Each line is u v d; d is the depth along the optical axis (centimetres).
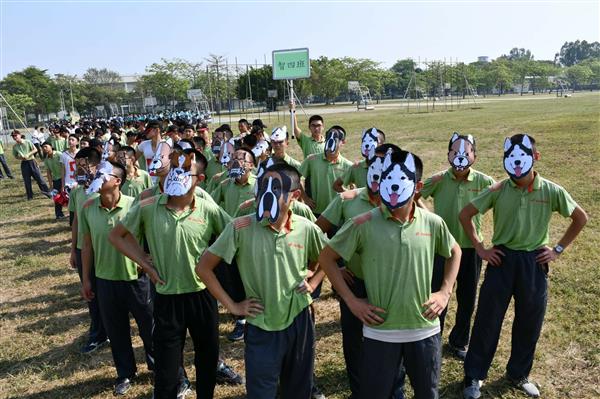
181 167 416
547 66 10462
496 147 1983
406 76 9750
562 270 745
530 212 450
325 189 712
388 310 352
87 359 605
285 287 371
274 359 365
